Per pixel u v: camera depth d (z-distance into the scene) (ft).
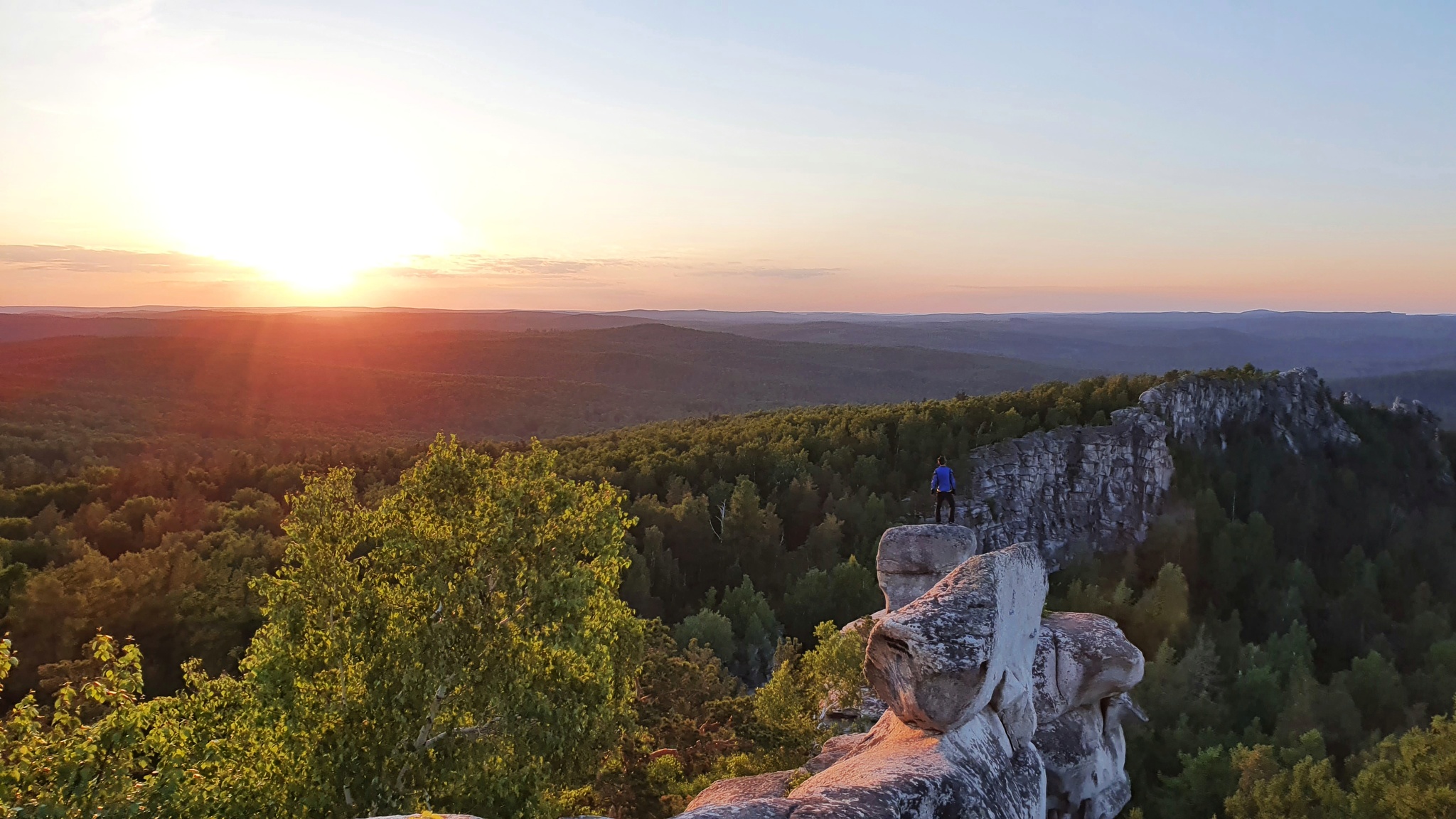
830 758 45.50
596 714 56.95
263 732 52.21
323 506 56.49
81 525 253.85
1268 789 130.21
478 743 51.98
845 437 365.40
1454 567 320.09
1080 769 50.21
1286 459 379.96
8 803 36.32
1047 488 350.02
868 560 273.13
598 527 59.57
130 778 40.32
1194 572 319.06
